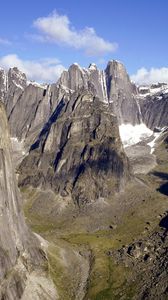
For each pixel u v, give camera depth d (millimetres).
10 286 173875
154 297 190750
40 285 190500
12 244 187500
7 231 185625
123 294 199375
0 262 174000
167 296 188125
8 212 189625
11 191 197000
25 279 186125
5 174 192375
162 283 198750
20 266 188500
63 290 198875
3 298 166875
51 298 188375
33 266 197125
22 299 176750
